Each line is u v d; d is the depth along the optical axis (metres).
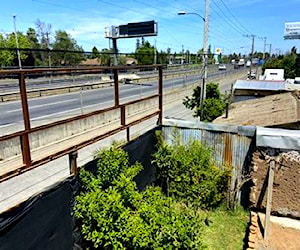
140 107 12.05
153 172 6.15
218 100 12.87
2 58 34.53
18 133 2.92
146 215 3.71
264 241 4.77
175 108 16.14
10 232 2.65
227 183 6.05
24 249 2.80
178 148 6.06
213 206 6.02
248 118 8.62
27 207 2.83
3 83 21.52
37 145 5.92
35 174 5.57
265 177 5.56
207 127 6.22
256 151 5.57
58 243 3.28
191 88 23.80
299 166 5.25
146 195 4.21
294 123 7.07
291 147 5.24
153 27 32.38
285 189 5.43
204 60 13.00
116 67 4.41
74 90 20.36
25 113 2.99
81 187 3.77
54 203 3.21
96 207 3.49
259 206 5.70
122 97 17.50
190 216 3.96
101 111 4.38
